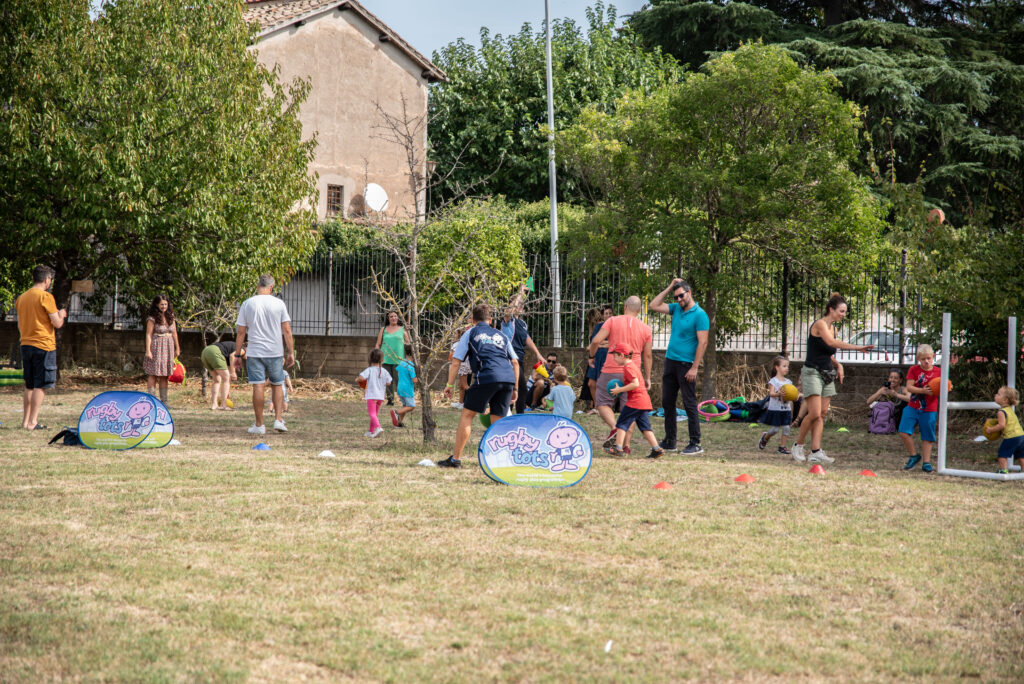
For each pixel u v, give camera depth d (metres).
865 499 7.21
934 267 13.45
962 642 3.97
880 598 4.56
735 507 6.76
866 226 15.68
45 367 10.73
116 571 4.74
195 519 5.97
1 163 16.17
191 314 18.56
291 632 3.92
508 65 35.12
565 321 18.89
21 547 5.18
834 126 15.52
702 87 15.78
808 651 3.79
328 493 6.95
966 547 5.61
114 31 17.70
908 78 29.62
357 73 29.23
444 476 8.00
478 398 8.54
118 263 19.27
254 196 18.55
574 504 6.76
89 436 9.46
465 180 33.66
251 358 11.23
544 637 3.90
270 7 30.59
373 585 4.61
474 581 4.70
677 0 33.81
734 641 3.89
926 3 33.38
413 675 3.48
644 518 6.26
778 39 31.89
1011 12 32.09
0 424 11.27
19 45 16.50
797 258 16.33
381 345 14.98
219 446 9.90
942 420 9.07
